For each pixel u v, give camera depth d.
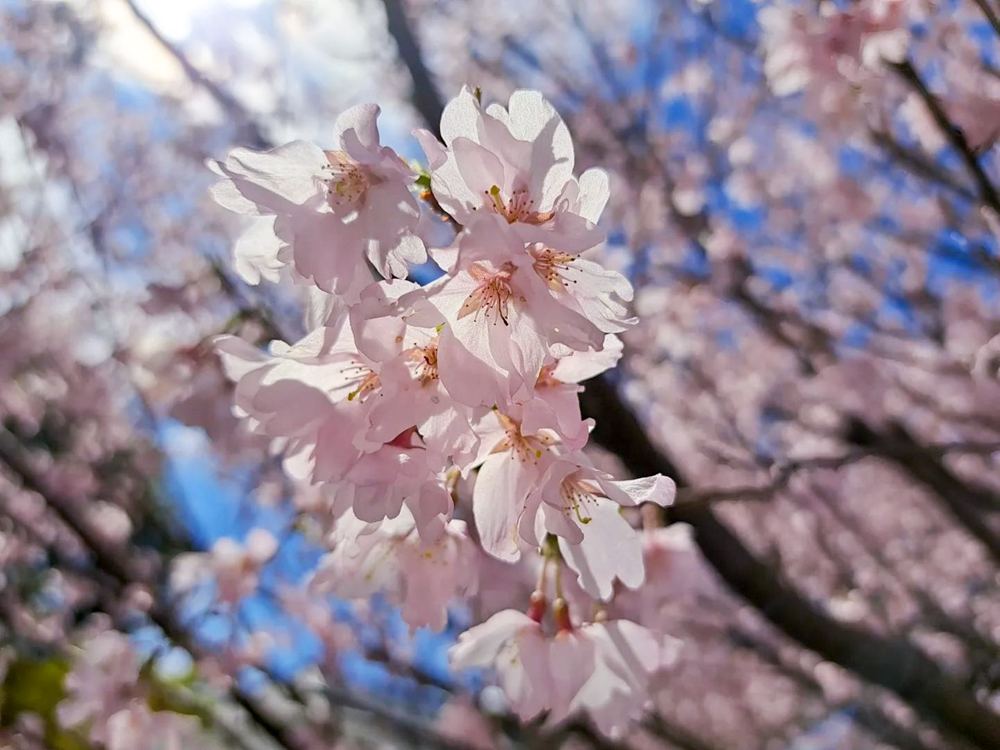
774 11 2.94
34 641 5.48
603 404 3.08
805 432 6.10
